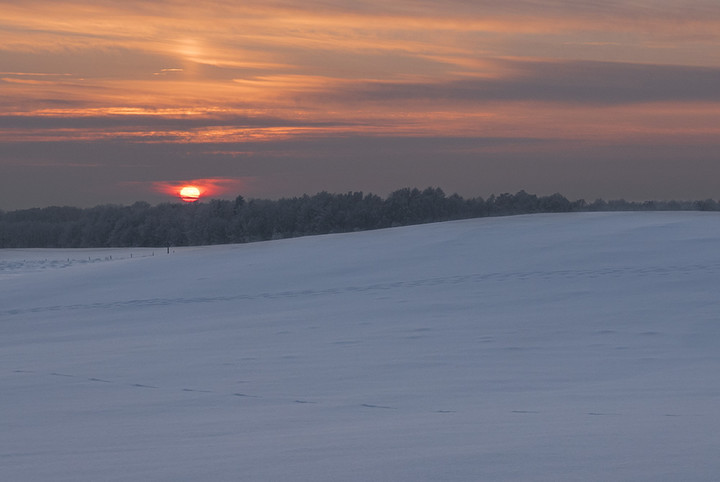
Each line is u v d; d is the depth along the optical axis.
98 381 8.88
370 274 19.06
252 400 7.48
